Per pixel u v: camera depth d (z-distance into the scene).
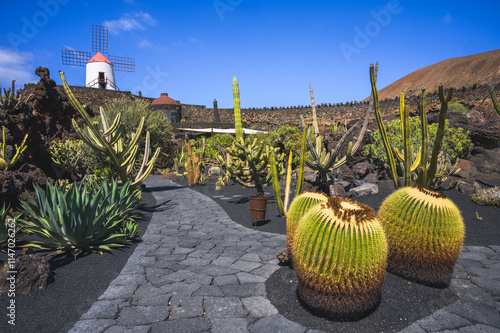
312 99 8.64
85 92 40.12
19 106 10.96
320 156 8.55
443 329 2.90
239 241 5.81
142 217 7.89
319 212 3.02
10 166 8.40
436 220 3.46
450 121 12.08
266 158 8.49
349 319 3.01
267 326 2.99
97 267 4.45
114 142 9.55
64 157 12.73
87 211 5.02
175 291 3.74
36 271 3.77
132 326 3.01
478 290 3.67
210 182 15.08
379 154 10.96
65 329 2.97
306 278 3.02
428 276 3.60
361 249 2.78
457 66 90.12
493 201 7.59
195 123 44.06
